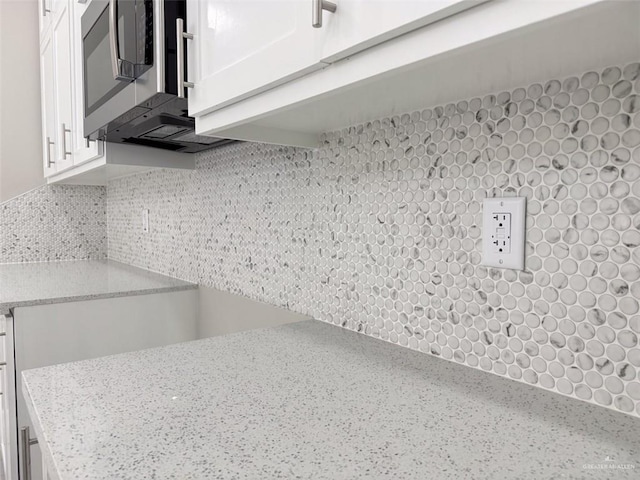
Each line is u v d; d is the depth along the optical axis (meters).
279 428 0.56
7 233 2.24
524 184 0.68
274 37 0.63
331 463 0.48
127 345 1.51
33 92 2.30
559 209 0.64
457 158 0.76
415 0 0.44
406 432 0.55
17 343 1.35
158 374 0.76
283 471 0.47
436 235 0.80
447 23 0.43
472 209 0.75
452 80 0.64
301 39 0.58
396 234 0.87
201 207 1.58
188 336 1.61
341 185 0.99
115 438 0.54
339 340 0.93
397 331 0.88
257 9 0.66
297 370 0.77
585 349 0.62
